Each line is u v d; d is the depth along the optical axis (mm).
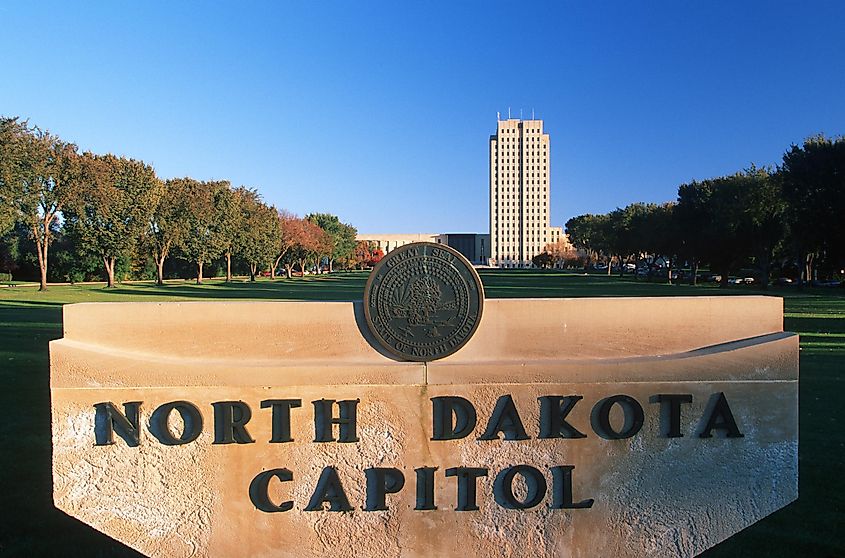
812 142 40625
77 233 54219
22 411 11227
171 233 64125
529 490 6176
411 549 6133
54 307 32969
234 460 6062
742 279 70688
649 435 6223
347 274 128250
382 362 6227
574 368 6172
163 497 6043
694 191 62906
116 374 6012
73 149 52812
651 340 6414
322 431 6094
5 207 45750
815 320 25547
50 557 6555
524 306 6344
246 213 77125
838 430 10078
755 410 6273
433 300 6270
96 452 6008
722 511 6246
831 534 6836
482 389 6148
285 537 6090
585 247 131125
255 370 6055
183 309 6223
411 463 6129
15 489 8070
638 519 6215
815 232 40125
